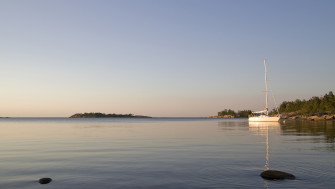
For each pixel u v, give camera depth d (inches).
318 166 616.7
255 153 821.2
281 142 1119.6
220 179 515.2
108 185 485.7
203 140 1263.5
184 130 2171.5
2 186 486.3
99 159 746.2
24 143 1177.4
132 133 1823.3
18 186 486.3
